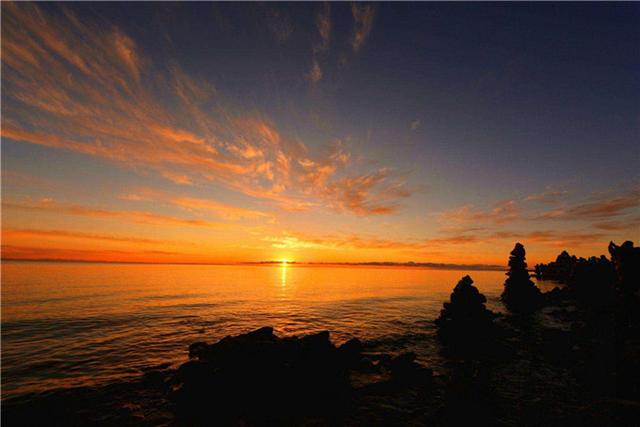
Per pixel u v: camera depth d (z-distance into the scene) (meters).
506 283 52.19
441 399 15.84
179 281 105.56
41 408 14.62
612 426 13.25
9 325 33.72
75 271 152.38
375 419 13.84
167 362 21.50
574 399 15.78
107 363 21.30
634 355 18.36
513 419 13.83
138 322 36.19
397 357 21.34
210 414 14.01
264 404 14.84
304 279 133.25
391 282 117.44
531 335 29.52
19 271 134.75
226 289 80.00
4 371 19.69
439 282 118.44
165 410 14.44
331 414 14.22
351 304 54.28
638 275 20.86
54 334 29.98
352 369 19.89
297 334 31.14
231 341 18.19
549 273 100.88
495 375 19.12
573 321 36.56
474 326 28.28
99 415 13.98
